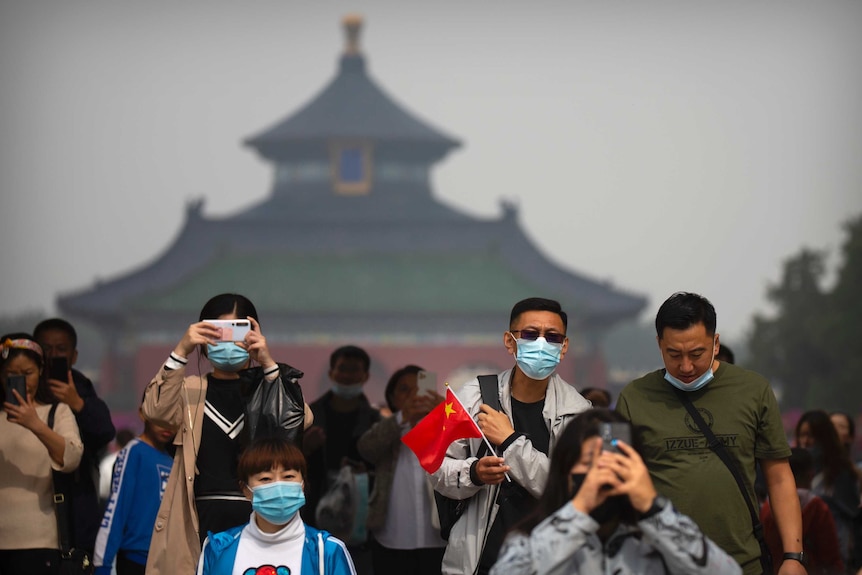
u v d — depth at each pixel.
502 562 5.01
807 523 9.01
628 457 4.87
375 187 76.44
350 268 73.94
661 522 4.83
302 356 71.81
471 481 6.86
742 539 6.65
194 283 72.62
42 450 8.38
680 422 6.78
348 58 78.00
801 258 60.97
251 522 6.43
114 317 70.69
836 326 54.78
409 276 73.56
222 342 7.26
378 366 71.50
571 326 72.44
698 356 6.63
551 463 5.12
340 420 11.37
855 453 45.91
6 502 8.27
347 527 10.65
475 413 7.21
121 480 8.74
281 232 74.19
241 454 6.66
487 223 74.00
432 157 76.81
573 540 4.79
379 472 10.20
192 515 7.22
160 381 7.25
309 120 75.44
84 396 9.27
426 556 9.95
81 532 8.77
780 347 59.22
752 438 6.78
